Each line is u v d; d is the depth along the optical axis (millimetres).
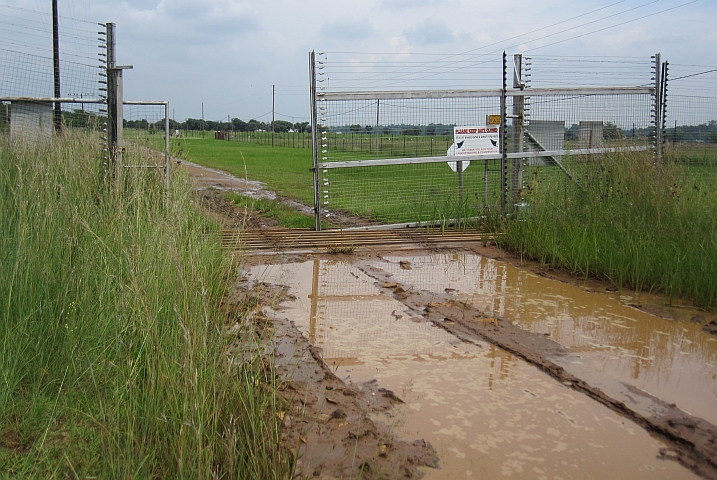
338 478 3443
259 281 7441
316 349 5332
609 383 4742
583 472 3566
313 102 10148
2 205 5691
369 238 10172
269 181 21734
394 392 4551
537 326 6039
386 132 10633
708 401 4461
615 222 8602
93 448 3477
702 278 6762
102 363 4195
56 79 10672
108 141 9500
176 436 3342
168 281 4902
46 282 4859
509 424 4105
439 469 3572
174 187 7781
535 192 10195
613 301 6918
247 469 3340
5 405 3770
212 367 3887
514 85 11227
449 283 7621
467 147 10914
